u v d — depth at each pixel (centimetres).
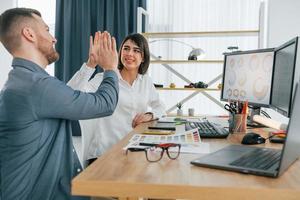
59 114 104
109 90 114
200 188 71
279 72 150
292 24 402
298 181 75
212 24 427
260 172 79
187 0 432
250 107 187
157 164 91
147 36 338
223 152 102
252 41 414
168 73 434
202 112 426
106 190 75
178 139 126
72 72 452
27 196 106
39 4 470
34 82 102
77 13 448
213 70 425
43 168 108
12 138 103
